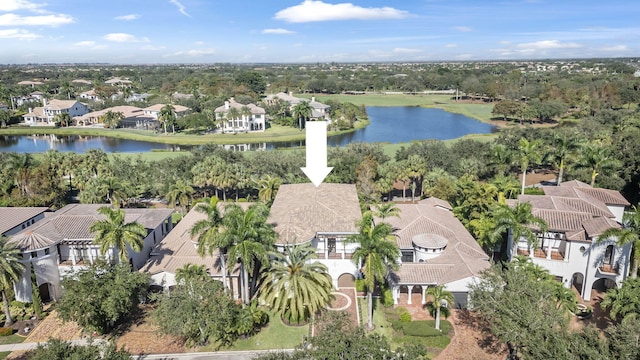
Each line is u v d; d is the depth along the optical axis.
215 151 87.38
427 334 38.97
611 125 109.25
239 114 150.50
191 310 36.34
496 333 32.50
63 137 150.62
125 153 116.69
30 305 45.16
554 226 46.72
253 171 80.25
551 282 38.81
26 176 65.50
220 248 42.31
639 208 44.97
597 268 44.12
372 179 73.44
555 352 28.05
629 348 27.91
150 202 76.69
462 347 37.75
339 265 47.25
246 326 38.75
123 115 162.50
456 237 49.69
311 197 53.44
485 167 78.31
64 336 40.59
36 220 55.16
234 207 43.34
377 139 140.38
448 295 39.16
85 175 73.56
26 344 39.44
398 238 49.88
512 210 46.31
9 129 156.75
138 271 43.94
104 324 40.28
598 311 43.22
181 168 82.31
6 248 41.12
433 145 90.81
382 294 44.72
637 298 35.31
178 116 165.75
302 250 40.12
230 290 43.97
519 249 49.09
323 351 27.17
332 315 31.97
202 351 37.97
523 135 96.69
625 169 69.56
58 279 46.09
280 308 41.03
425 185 71.81
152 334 40.34
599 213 49.22
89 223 48.22
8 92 197.75
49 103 174.00
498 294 35.78
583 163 67.62
